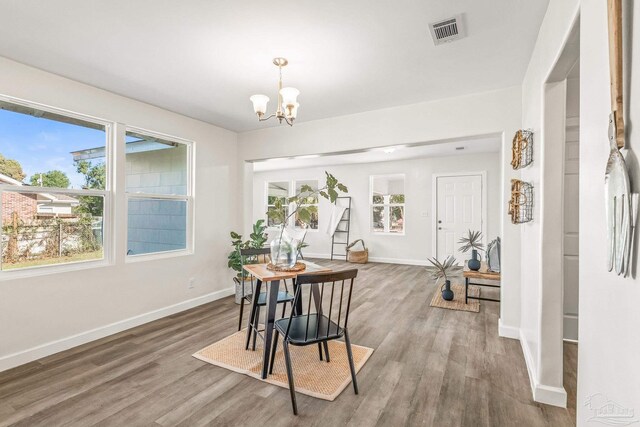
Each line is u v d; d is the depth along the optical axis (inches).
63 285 107.0
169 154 145.9
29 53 91.0
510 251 115.8
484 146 216.4
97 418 72.1
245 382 86.9
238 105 134.7
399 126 134.2
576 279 114.3
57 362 98.1
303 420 71.6
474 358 99.9
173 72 103.3
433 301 160.4
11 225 97.7
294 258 99.0
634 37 28.9
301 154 158.9
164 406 76.5
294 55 92.4
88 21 75.8
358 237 287.6
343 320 133.9
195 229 154.9
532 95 92.7
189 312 145.9
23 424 70.1
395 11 72.2
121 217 124.0
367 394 81.3
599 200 38.4
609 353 35.2
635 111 28.9
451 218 251.0
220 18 74.8
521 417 72.4
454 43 86.0
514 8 71.6
